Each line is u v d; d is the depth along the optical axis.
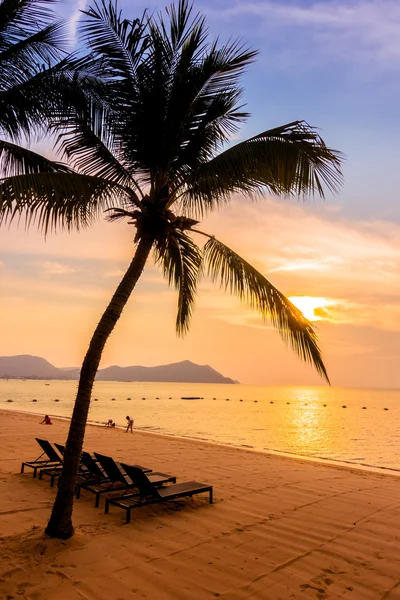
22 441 14.13
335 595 4.01
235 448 14.13
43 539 4.88
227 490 8.09
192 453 12.81
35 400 84.62
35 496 7.14
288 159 4.93
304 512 6.73
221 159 5.38
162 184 6.01
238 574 4.38
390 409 91.62
